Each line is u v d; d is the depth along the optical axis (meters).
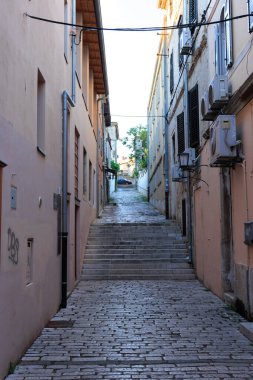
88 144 15.55
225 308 8.78
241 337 6.69
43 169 7.14
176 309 8.74
